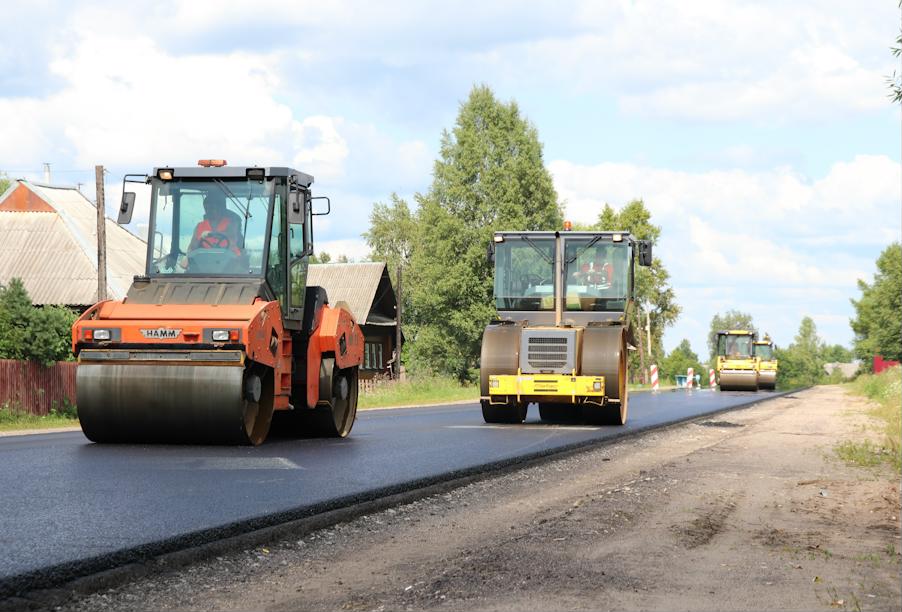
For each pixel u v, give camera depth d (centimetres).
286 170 1697
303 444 1692
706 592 699
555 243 2512
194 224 1673
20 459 1347
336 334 1812
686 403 4156
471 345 8094
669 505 1166
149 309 1556
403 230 11931
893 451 1895
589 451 1834
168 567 750
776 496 1277
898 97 1378
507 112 8362
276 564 783
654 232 10662
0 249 5600
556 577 736
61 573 680
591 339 2386
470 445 1759
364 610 639
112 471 1224
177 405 1505
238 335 1504
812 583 741
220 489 1086
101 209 4369
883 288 9369
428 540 903
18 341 3331
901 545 931
